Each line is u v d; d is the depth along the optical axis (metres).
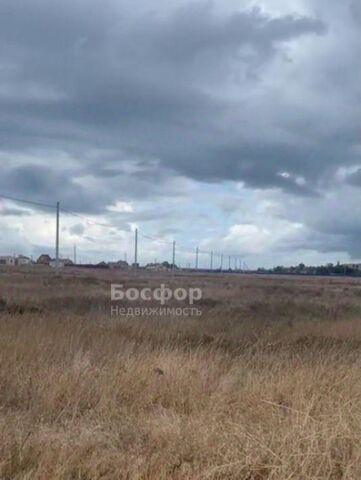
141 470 5.00
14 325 11.70
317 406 6.40
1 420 6.14
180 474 4.96
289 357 10.51
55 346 9.74
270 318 20.34
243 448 5.25
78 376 7.63
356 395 6.85
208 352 10.59
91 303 22.95
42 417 6.55
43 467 4.85
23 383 7.51
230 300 28.92
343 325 17.30
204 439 5.53
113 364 8.59
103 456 5.32
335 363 8.45
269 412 6.42
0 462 4.89
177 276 73.50
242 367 8.99
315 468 4.93
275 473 4.84
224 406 6.91
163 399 7.47
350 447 5.23
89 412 6.91
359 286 63.84
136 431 6.11
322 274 140.62
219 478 4.96
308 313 23.36
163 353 9.58
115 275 65.44
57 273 56.16
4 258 112.00
